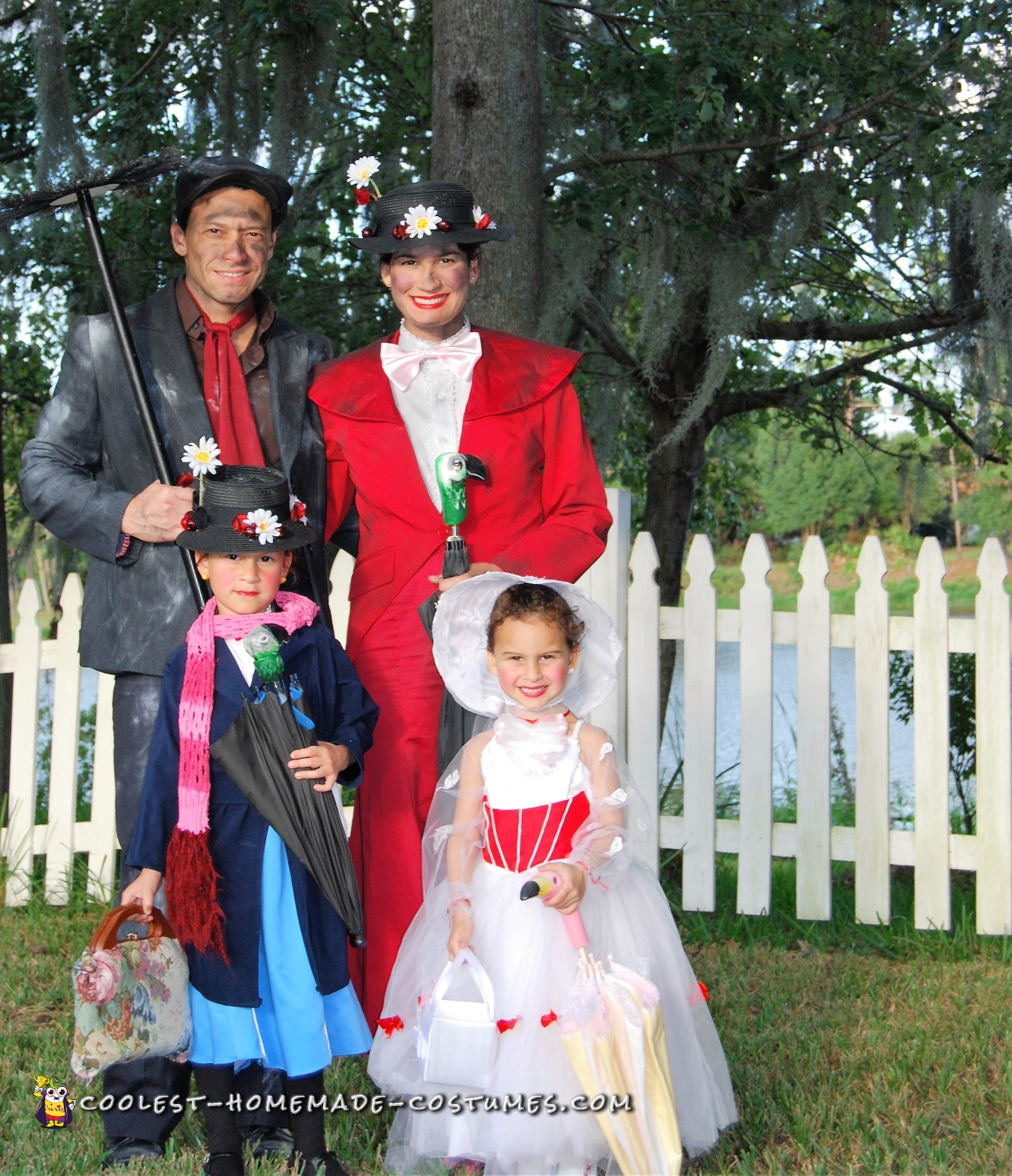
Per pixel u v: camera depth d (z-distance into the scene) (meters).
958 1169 2.83
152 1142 2.87
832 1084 3.34
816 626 4.93
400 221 3.17
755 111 6.06
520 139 5.28
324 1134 2.85
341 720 2.91
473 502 3.22
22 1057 3.57
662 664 6.60
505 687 2.80
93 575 3.08
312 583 3.18
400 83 7.23
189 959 2.71
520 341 3.42
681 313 6.26
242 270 3.01
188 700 2.73
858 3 6.20
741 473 10.49
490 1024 2.60
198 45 7.16
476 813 2.84
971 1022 3.77
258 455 3.07
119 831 3.02
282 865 2.75
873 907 4.91
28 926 5.07
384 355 3.29
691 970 2.95
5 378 8.34
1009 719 4.76
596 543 3.27
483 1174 2.82
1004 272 6.10
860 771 4.92
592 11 6.32
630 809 2.87
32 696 5.56
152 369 3.05
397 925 3.12
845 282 7.66
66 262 6.96
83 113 7.05
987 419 6.70
